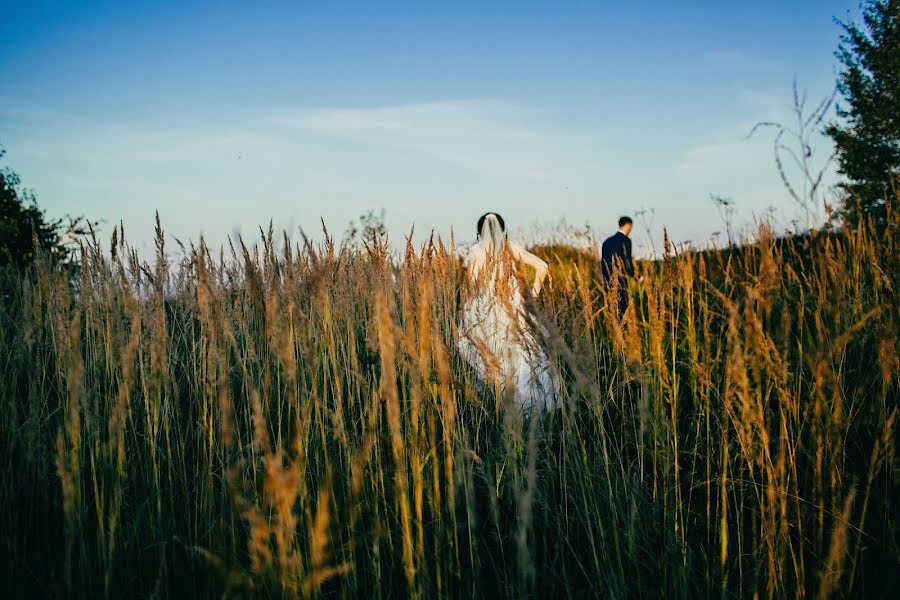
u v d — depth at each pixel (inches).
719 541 100.6
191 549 91.7
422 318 83.7
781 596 78.4
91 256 119.4
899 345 97.4
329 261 122.3
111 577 87.7
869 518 95.6
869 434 102.7
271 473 59.7
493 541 104.7
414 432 82.0
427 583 80.6
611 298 113.0
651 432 107.7
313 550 57.3
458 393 115.3
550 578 92.2
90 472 110.3
